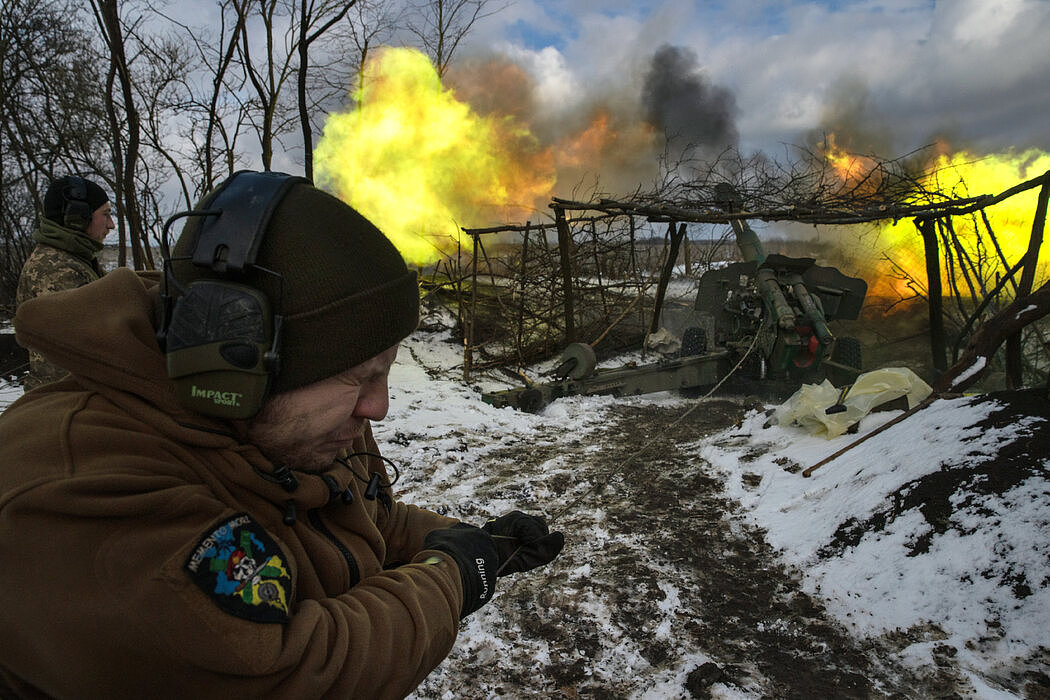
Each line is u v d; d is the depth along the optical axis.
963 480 3.47
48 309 0.82
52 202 3.52
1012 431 3.60
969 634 2.80
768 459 5.16
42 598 0.68
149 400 0.82
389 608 0.85
